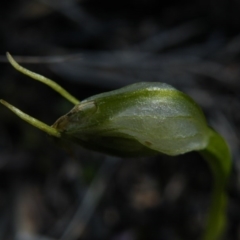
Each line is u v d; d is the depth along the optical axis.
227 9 0.19
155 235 0.17
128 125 0.11
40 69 0.19
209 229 0.14
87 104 0.11
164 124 0.11
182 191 0.17
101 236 0.17
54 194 0.18
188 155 0.17
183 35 0.19
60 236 0.17
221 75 0.18
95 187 0.17
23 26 0.20
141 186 0.18
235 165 0.17
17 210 0.17
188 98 0.12
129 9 0.21
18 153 0.18
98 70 0.19
